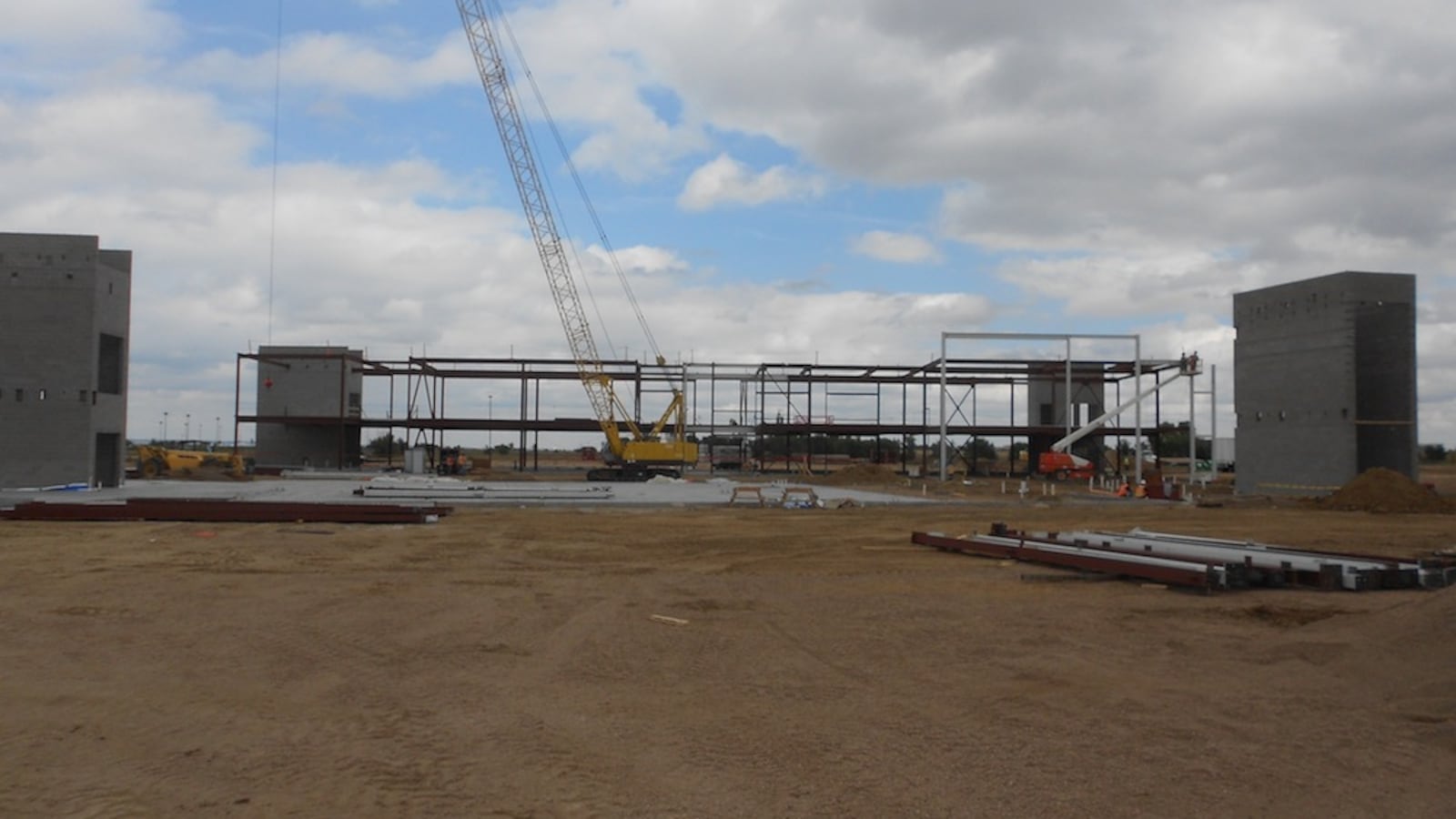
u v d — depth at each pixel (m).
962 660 10.89
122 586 15.78
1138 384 54.94
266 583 16.23
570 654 11.12
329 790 6.60
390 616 13.38
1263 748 7.56
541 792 6.57
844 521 31.94
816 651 11.38
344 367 70.88
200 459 59.41
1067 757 7.35
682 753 7.43
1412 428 43.22
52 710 8.59
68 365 38.53
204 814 6.17
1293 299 45.62
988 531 27.73
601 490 44.28
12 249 38.31
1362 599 15.12
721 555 21.58
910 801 6.43
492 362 72.75
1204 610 14.20
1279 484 46.41
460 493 39.94
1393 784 6.77
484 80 60.00
